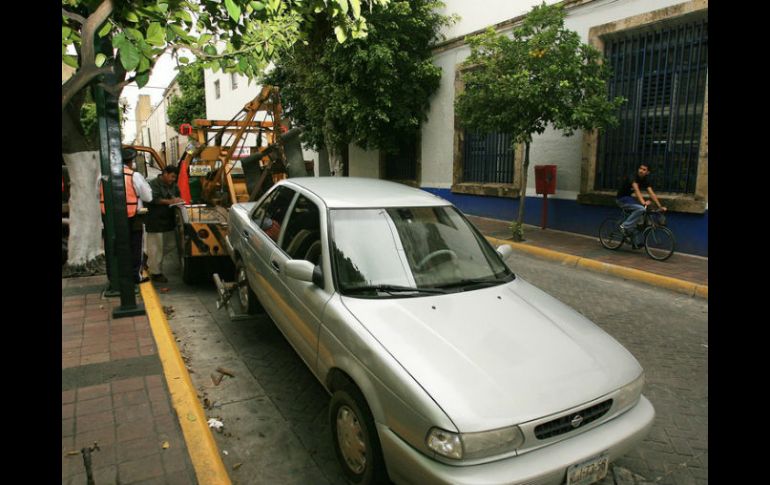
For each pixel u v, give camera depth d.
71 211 6.88
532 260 8.91
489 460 2.41
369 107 12.80
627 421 2.84
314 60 13.49
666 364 4.82
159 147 39.84
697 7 8.11
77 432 3.27
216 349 4.99
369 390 2.78
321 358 3.33
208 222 6.85
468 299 3.45
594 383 2.77
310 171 15.81
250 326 5.60
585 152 10.17
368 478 2.81
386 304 3.27
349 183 4.69
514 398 2.56
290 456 3.37
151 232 7.07
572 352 2.99
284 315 4.07
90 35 2.07
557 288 7.25
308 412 3.90
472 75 9.36
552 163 10.97
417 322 3.09
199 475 2.90
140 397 3.71
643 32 9.17
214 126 10.05
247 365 4.66
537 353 2.93
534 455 2.49
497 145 12.43
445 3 13.30
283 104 16.11
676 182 8.93
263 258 4.67
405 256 3.71
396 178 16.09
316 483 3.11
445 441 2.38
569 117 8.59
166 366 4.18
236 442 3.50
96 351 4.47
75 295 6.03
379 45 12.15
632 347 5.22
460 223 4.24
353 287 3.40
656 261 8.25
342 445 3.10
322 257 3.57
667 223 8.84
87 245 7.00
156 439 3.22
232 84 24.27
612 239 9.09
